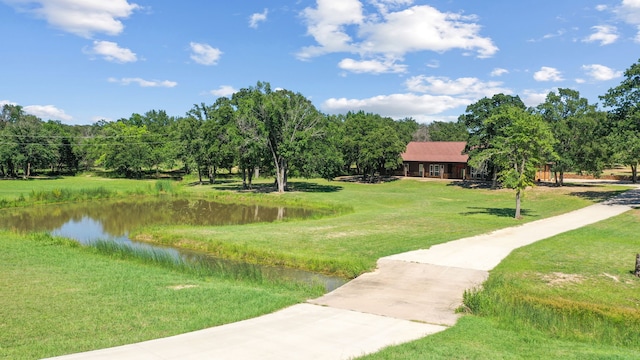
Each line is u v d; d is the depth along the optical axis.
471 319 11.32
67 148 89.88
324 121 56.59
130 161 79.62
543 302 13.05
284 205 44.56
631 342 10.22
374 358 8.19
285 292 14.34
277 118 53.38
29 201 43.16
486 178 64.94
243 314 11.38
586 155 49.09
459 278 15.70
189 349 8.73
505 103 53.94
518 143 30.27
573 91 50.44
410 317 11.53
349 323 10.86
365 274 16.69
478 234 24.38
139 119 138.12
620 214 31.69
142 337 9.51
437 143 75.19
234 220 34.31
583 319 11.77
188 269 17.66
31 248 21.06
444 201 45.19
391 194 52.19
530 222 28.92
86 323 10.45
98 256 20.02
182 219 34.88
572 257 18.52
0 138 75.69
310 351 8.75
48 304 12.00
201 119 69.88
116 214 37.69
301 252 20.44
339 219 31.67
